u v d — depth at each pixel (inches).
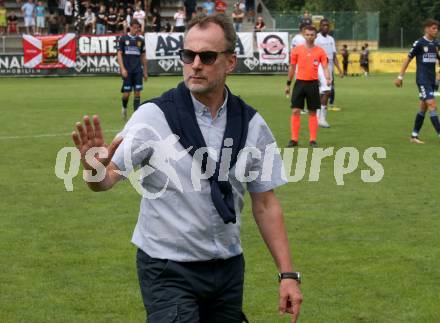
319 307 333.1
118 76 2023.9
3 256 400.8
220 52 210.7
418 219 479.8
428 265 388.5
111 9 2206.0
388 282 363.9
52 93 1459.2
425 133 884.6
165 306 209.2
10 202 522.6
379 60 2642.7
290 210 502.9
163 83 1738.4
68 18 2260.1
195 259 212.7
